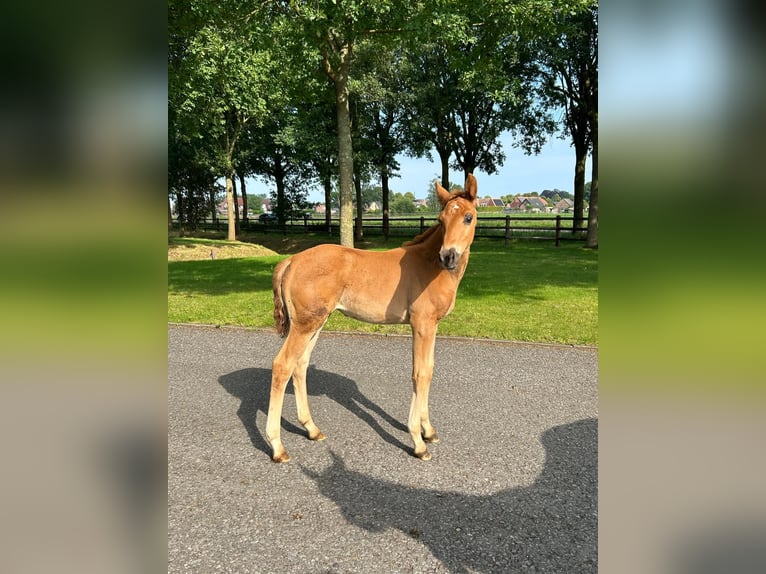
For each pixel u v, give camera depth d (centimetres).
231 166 1988
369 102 1820
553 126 1853
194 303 794
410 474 299
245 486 288
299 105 1399
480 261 1273
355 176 1961
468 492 279
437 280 322
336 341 588
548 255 1409
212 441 346
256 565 221
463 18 746
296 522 252
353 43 866
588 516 256
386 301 329
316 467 309
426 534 242
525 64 1592
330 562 222
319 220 2816
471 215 290
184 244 1753
